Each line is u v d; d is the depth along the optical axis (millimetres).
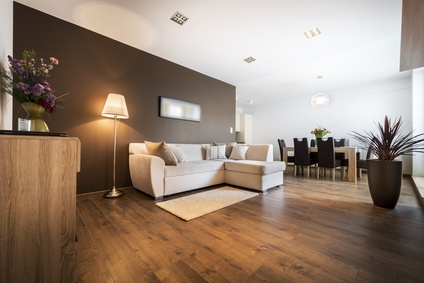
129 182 3008
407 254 1241
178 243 1362
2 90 1222
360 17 2322
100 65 2750
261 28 2586
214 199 2408
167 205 2148
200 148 3715
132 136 3074
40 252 816
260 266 1116
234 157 3803
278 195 2678
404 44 2445
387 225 1688
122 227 1609
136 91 3139
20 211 776
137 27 2594
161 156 2566
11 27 1957
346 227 1646
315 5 2141
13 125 2020
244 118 7809
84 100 2596
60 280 857
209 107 4426
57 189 861
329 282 983
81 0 2109
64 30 2451
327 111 6016
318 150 4031
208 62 3689
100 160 2727
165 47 3123
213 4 2152
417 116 4012
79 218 1795
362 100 5305
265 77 4691
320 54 3324
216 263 1141
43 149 833
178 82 3771
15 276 761
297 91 5992
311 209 2102
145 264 1126
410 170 4480
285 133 7113
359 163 3992
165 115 3494
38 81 1244
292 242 1390
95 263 1127
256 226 1656
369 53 3422
